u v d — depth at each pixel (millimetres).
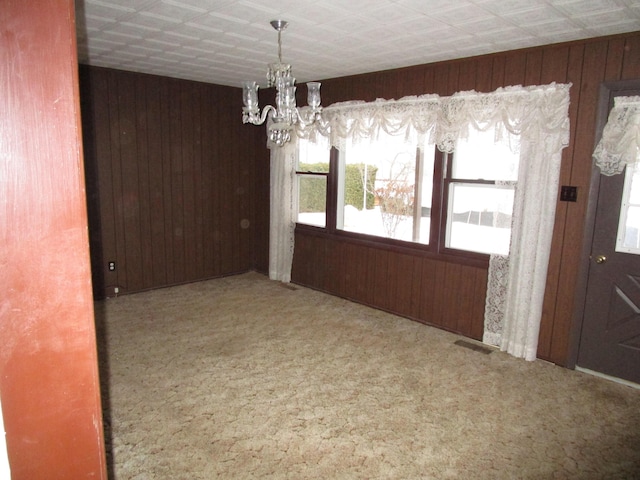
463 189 3645
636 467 2104
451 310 3791
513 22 2598
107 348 3340
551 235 3117
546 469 2084
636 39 2680
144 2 2439
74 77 673
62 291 698
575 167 3002
